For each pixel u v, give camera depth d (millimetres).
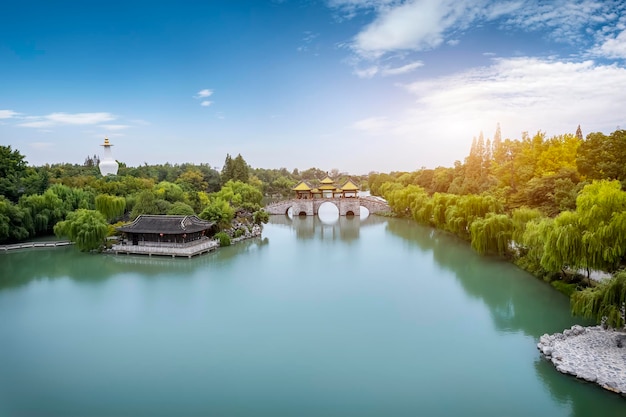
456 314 38406
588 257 35844
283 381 27062
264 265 59156
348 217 121750
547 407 23859
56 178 110438
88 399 25266
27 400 25250
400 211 114500
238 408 24141
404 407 24094
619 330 30125
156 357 30609
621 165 55125
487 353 30438
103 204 81688
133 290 47125
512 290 44438
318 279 51281
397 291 45844
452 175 120438
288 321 37281
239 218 92125
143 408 24297
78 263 60469
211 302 42688
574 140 84750
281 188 180125
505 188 77938
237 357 30469
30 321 37938
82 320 38062
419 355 30359
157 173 147250
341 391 25812
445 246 70688
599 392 24438
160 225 66312
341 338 33562
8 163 87875
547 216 57250
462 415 23281
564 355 27703
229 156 148500
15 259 63094
